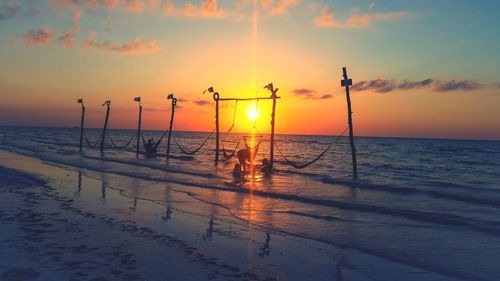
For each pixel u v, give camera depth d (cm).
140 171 2370
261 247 851
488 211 1341
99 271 649
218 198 1487
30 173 2023
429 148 9131
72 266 668
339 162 4109
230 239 909
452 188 2047
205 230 985
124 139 10244
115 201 1333
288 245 875
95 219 1039
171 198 1452
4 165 2461
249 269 704
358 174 2775
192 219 1106
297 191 1709
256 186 1850
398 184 2128
